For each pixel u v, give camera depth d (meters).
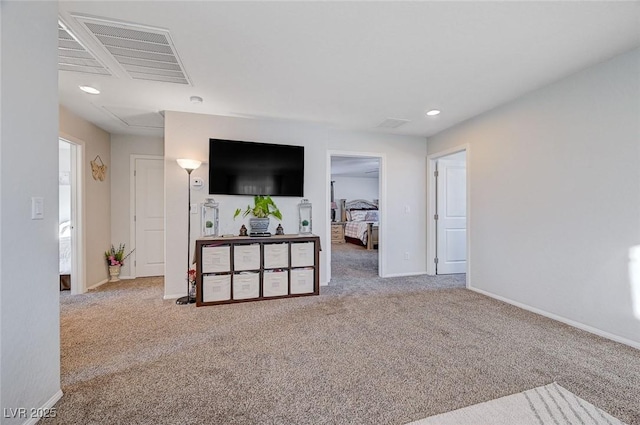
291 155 3.74
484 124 3.48
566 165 2.57
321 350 2.11
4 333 1.19
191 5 1.63
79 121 3.50
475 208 3.64
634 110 2.11
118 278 4.25
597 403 1.52
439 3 1.62
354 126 4.04
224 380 1.74
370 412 1.46
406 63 2.31
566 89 2.56
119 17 1.72
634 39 1.98
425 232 4.67
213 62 2.27
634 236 2.12
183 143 3.40
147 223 4.44
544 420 1.39
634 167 2.11
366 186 10.27
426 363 1.92
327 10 1.68
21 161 1.27
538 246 2.84
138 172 4.40
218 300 3.14
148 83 2.62
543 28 1.85
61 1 1.57
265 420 1.41
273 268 3.32
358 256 6.46
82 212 3.56
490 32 1.90
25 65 1.29
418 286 3.91
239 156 3.52
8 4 1.19
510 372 1.81
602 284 2.31
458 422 1.39
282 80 2.60
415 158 4.61
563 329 2.46
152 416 1.43
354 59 2.24
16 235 1.24
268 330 2.46
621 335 2.20
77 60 2.21
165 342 2.23
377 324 2.59
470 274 3.74
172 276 3.37
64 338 2.30
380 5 1.64
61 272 3.63
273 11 1.68
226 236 3.41
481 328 2.49
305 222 3.84
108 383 1.70
